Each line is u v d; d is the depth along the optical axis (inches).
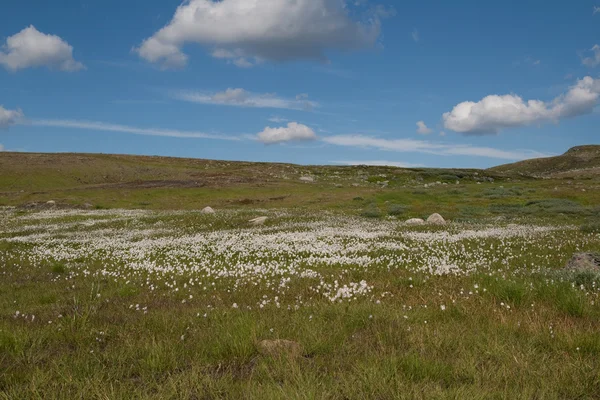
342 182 3459.6
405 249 780.6
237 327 293.9
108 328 322.3
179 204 2343.8
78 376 224.5
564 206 1792.6
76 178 3248.0
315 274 549.6
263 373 220.8
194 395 200.7
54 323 346.3
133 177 3454.7
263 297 425.1
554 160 7583.7
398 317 313.1
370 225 1309.1
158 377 225.1
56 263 764.6
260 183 3090.6
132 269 673.0
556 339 259.3
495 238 890.1
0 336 285.6
